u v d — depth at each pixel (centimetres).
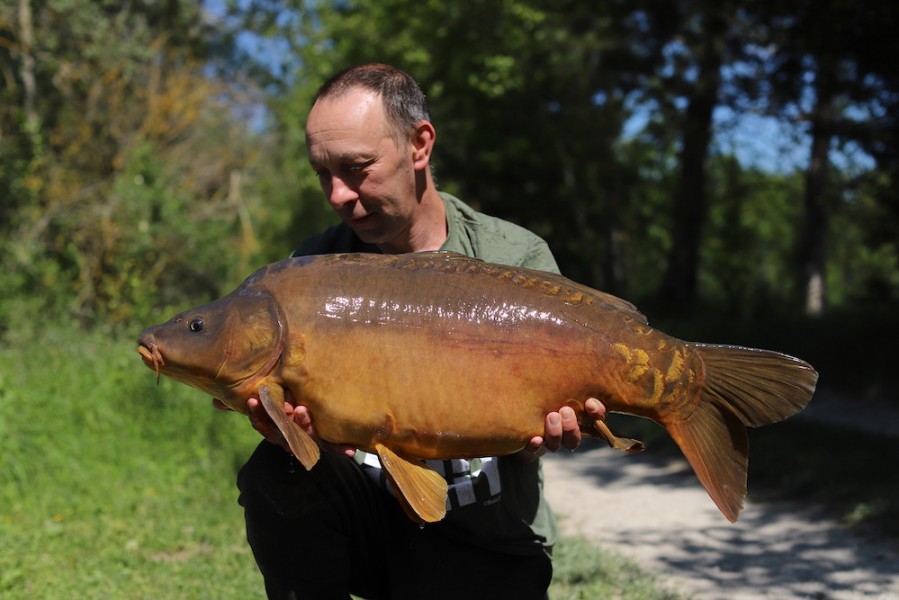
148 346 263
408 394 261
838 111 1730
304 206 2719
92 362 1013
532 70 2808
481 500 307
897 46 1434
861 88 1547
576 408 265
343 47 2562
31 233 1513
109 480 743
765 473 845
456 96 2694
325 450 297
